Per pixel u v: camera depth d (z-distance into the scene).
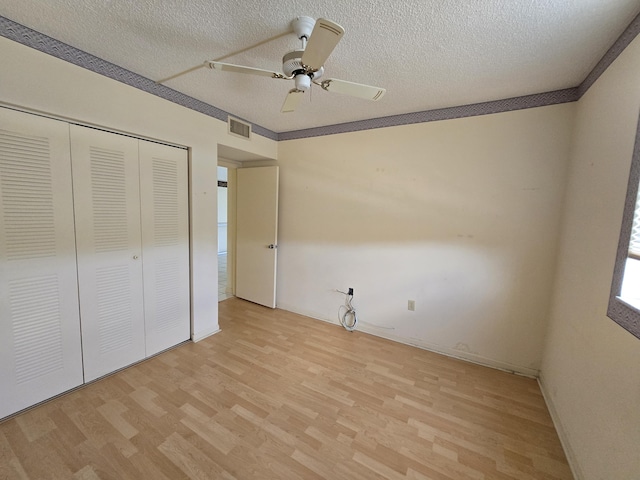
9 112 1.46
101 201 1.87
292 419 1.68
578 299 1.58
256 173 3.47
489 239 2.28
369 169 2.77
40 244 1.62
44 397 1.71
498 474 1.36
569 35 1.37
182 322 2.52
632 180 1.14
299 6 1.24
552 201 2.04
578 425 1.40
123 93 1.87
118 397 1.80
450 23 1.32
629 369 1.04
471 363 2.39
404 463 1.41
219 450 1.44
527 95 2.07
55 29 1.46
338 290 3.06
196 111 2.37
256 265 3.62
